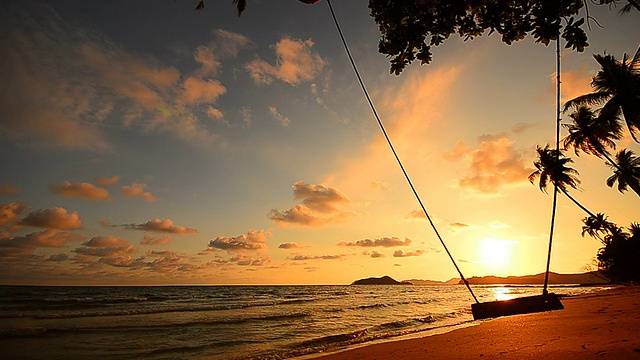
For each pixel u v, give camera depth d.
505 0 4.82
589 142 31.84
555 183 4.27
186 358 12.47
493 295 64.75
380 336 16.16
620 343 7.70
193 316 26.12
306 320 23.78
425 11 5.05
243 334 17.88
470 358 8.20
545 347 8.37
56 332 18.17
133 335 17.52
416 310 32.12
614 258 61.16
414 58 5.33
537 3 4.65
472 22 5.04
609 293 41.06
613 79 24.39
